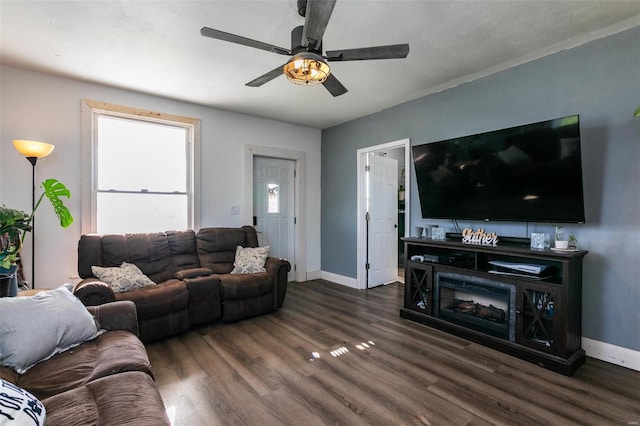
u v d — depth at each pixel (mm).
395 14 2189
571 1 2059
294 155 5094
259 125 4707
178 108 3977
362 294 4430
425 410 1867
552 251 2447
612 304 2453
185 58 2861
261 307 3475
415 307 3379
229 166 4410
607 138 2479
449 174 3268
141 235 3459
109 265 3148
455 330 2963
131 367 1541
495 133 2824
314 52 1905
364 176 4762
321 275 5461
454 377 2234
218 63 2957
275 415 1826
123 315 2029
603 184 2500
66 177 3297
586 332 2572
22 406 1014
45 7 2123
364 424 1748
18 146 2773
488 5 2098
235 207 4469
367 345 2764
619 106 2422
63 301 1791
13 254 2020
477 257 2908
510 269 2682
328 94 3748
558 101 2729
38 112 3152
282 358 2523
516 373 2289
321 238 5465
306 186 5270
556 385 2133
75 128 3338
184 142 4109
